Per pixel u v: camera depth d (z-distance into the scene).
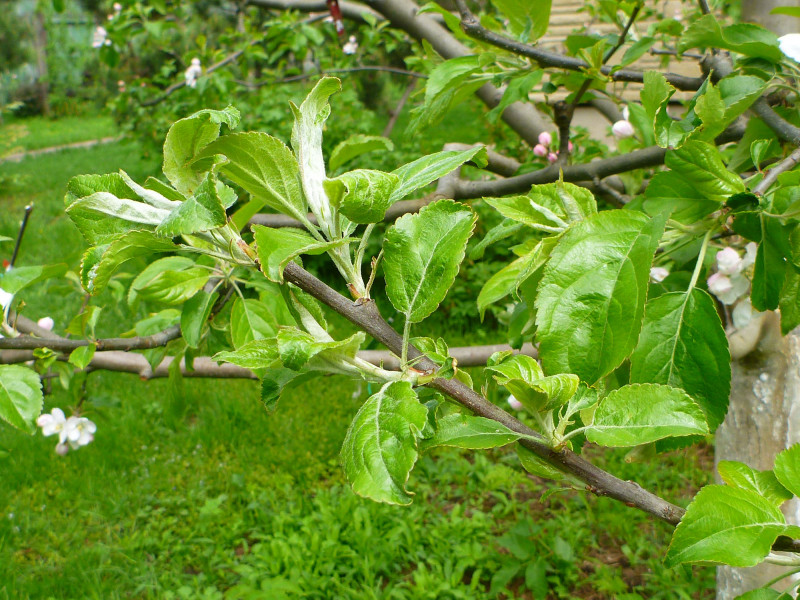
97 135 8.10
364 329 0.36
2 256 3.49
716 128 0.53
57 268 0.72
